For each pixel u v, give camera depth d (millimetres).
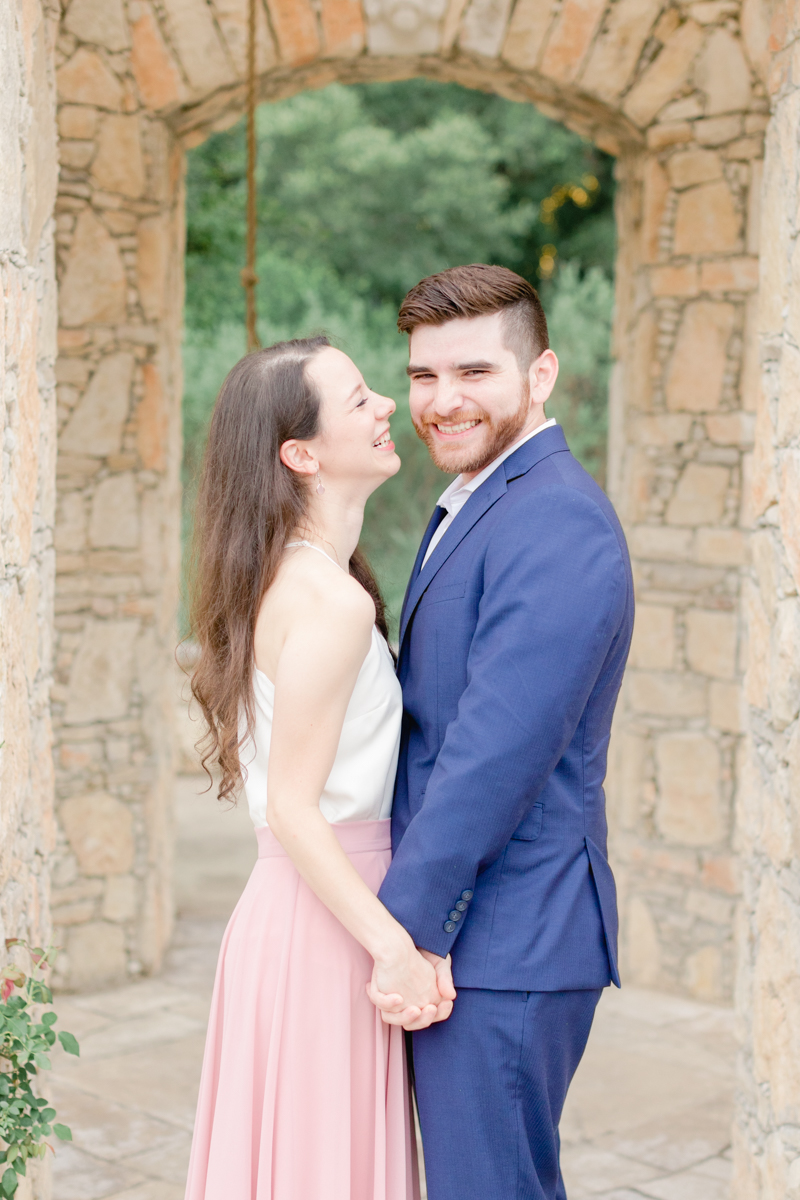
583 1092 3367
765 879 2322
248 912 1755
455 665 1717
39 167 2258
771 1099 2236
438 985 1631
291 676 1594
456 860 1578
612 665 1729
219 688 1752
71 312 3984
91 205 3965
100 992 4125
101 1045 3654
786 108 2229
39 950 2068
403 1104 1761
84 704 4098
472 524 1748
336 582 1637
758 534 2400
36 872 2311
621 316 4480
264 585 1707
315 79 4184
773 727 2275
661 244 4098
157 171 4047
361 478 1773
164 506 4285
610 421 4625
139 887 4234
